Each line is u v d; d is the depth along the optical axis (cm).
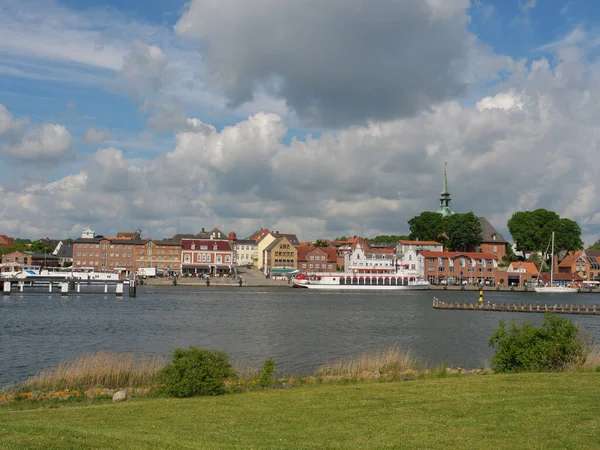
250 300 12838
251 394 3078
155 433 2131
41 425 2139
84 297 12812
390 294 16575
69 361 4941
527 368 3619
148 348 5800
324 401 2744
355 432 2120
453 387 2981
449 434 2058
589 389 2775
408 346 6172
